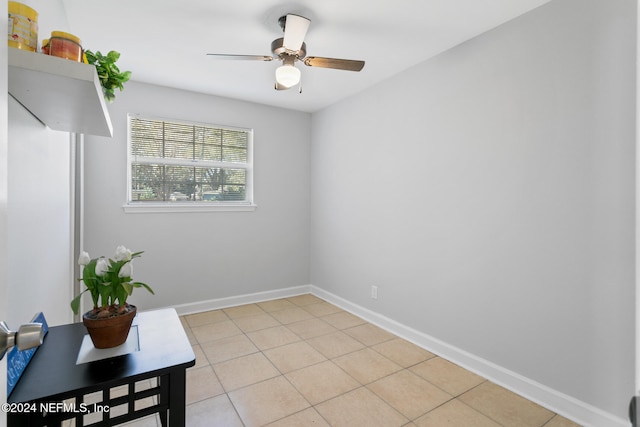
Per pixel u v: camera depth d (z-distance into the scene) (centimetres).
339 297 367
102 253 299
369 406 190
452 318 244
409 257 279
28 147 121
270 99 363
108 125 146
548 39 188
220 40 235
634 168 156
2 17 62
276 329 301
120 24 214
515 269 204
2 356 58
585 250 173
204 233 349
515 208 204
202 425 172
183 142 339
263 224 385
